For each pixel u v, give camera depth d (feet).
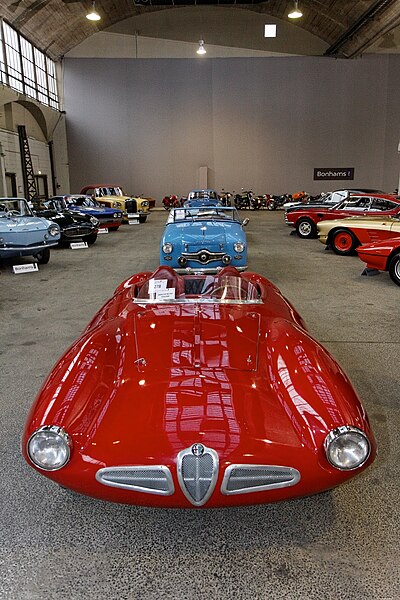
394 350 12.89
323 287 21.20
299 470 5.48
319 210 39.37
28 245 26.50
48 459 5.58
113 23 75.25
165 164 80.33
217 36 76.48
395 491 7.03
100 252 33.68
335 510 6.62
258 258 29.60
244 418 5.77
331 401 5.91
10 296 20.30
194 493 5.49
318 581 5.43
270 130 79.30
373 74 77.25
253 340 7.43
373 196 36.22
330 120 78.79
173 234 20.57
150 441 5.55
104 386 6.45
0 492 7.07
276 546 5.96
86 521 6.45
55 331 15.14
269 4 71.77
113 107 78.33
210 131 79.41
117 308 9.43
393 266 21.42
